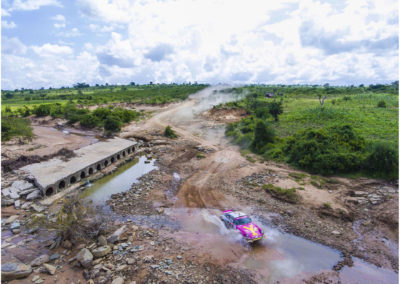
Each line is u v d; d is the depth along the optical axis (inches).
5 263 505.4
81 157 1248.8
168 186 979.9
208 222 695.1
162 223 691.4
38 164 1135.6
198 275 474.0
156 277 466.3
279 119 2228.1
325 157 1026.1
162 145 1729.8
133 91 5861.2
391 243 578.2
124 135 2009.1
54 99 4650.6
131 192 921.5
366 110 2367.1
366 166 958.4
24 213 757.9
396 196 777.6
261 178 1007.6
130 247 565.9
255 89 5423.2
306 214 719.7
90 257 508.4
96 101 4008.4
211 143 1728.6
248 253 547.2
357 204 757.3
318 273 484.7
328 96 4008.4
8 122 1823.3
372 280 466.3
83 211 631.2
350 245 574.9
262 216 720.3
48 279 473.1
